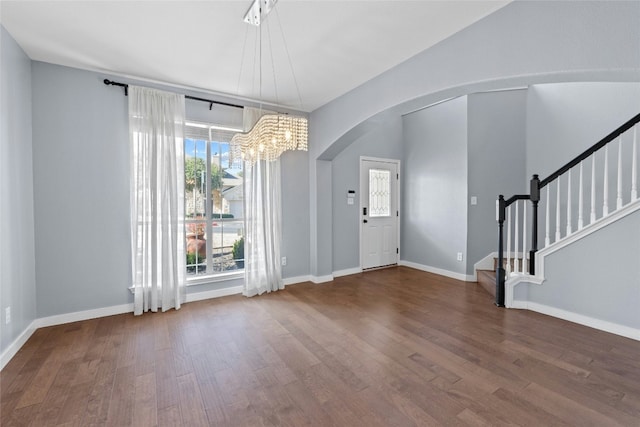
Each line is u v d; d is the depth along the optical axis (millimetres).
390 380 2053
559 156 4121
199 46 2658
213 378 2094
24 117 2686
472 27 2361
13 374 2141
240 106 3920
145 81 3344
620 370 2131
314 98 3947
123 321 3078
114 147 3223
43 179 2895
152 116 3309
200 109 3689
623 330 2662
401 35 2500
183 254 3531
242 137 2709
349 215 5074
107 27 2359
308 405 1811
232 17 2244
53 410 1772
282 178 4332
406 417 1697
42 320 2912
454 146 4809
